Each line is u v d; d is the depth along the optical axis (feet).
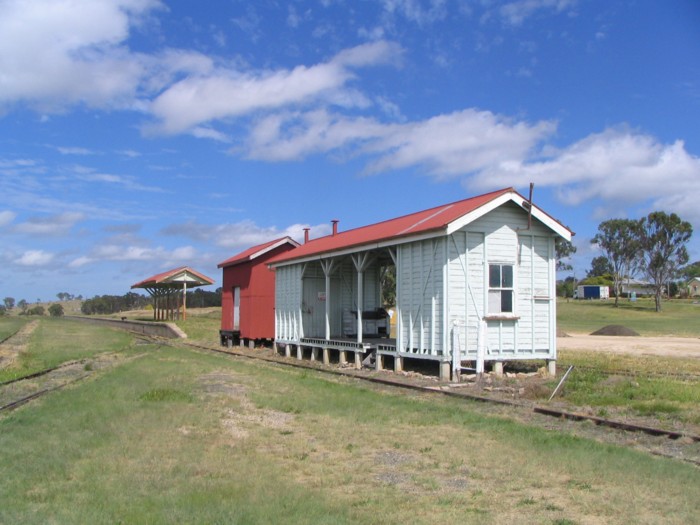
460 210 50.52
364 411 34.73
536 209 50.72
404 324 54.49
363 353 61.00
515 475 21.94
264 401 37.96
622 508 18.31
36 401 39.88
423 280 51.96
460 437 28.02
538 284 52.49
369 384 47.52
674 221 231.50
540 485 20.77
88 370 59.57
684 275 389.39
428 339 51.03
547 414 32.91
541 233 52.85
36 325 158.30
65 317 237.04
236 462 23.98
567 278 419.95
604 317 206.59
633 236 244.83
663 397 37.42
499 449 25.64
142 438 28.04
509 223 51.57
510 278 51.42
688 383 42.91
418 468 23.25
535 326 52.06
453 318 49.01
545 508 18.53
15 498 19.52
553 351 52.37
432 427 30.32
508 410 34.53
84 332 132.87
